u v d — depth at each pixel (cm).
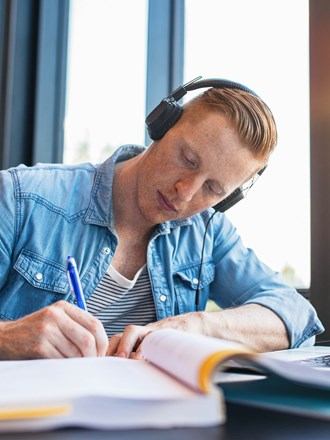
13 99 225
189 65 211
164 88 216
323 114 142
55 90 232
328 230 143
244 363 64
